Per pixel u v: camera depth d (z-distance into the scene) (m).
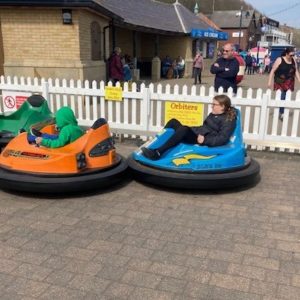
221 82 8.52
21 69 11.88
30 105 6.78
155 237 3.95
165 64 24.00
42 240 3.83
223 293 3.08
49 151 4.89
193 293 3.07
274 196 5.14
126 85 7.69
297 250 3.76
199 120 7.33
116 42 22.05
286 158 6.91
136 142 7.79
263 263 3.52
